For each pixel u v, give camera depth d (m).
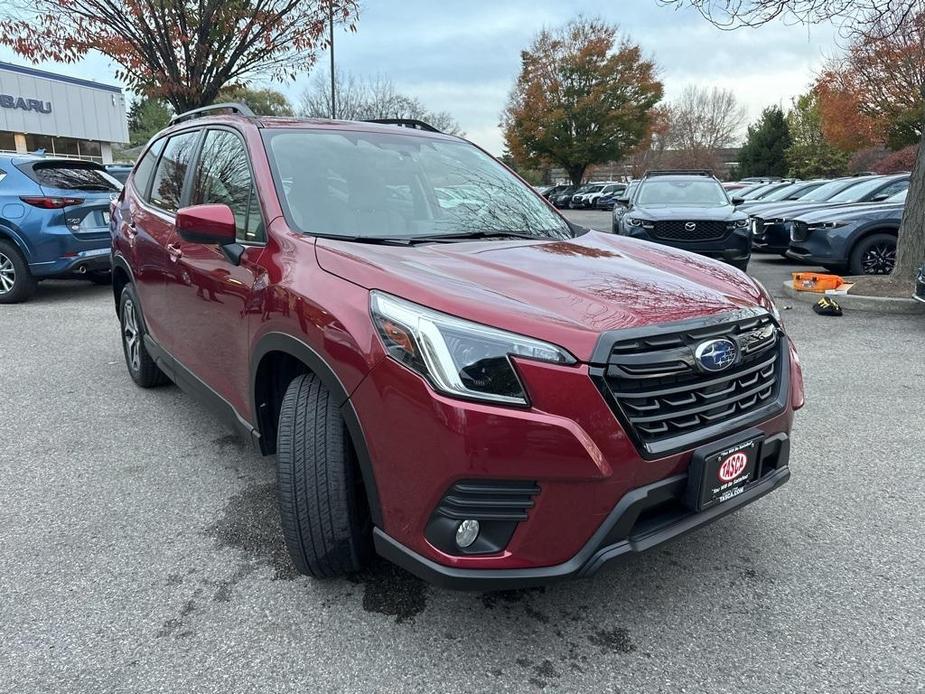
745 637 2.26
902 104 23.19
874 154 38.25
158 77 9.62
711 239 9.70
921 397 4.64
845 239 9.29
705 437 2.10
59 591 2.47
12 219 7.21
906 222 7.92
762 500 3.21
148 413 4.29
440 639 2.24
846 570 2.65
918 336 6.39
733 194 19.56
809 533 2.92
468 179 3.47
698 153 61.12
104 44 9.13
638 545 2.02
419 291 2.05
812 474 3.47
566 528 1.93
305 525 2.29
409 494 1.98
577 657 2.16
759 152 56.62
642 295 2.21
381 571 2.61
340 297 2.18
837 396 4.67
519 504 1.90
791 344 2.69
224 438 3.91
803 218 9.84
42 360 5.44
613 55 39.38
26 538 2.84
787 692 2.02
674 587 2.54
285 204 2.76
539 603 2.43
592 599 2.46
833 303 7.34
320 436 2.25
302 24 10.17
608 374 1.91
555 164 43.59
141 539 2.84
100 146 35.53
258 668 2.10
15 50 9.12
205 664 2.12
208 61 9.95
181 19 9.45
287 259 2.51
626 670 2.11
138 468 3.52
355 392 2.06
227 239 2.63
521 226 3.20
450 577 1.93
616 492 1.94
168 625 2.30
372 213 2.90
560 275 2.34
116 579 2.55
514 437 1.84
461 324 1.93
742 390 2.27
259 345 2.54
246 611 2.37
